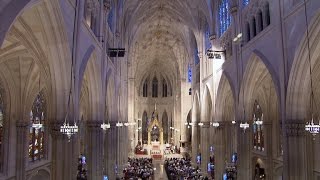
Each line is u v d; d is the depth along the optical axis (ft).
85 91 86.07
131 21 148.25
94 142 78.07
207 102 137.39
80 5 55.16
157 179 136.56
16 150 78.33
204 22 140.46
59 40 46.57
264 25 70.28
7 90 76.13
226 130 120.57
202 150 137.28
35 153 89.25
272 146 103.45
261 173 115.14
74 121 51.24
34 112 89.61
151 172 134.31
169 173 134.82
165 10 163.94
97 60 73.00
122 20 133.18
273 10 63.82
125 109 151.23
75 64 52.31
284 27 58.49
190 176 126.00
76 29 53.42
